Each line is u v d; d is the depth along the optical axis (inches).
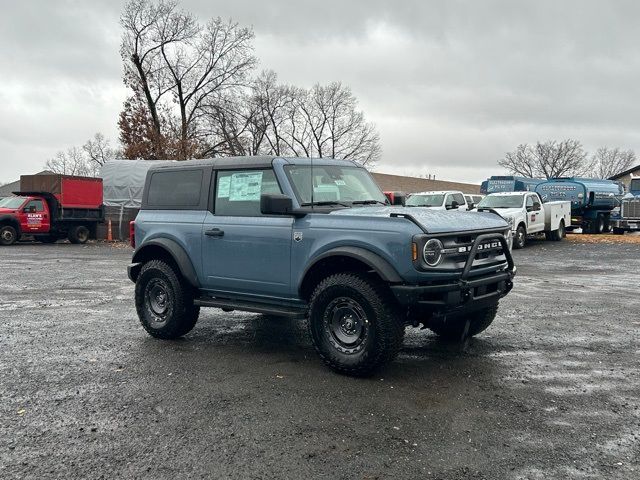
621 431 153.6
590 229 1099.3
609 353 235.1
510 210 789.2
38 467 133.3
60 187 981.8
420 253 185.0
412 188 2755.9
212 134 1658.5
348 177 249.8
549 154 3149.6
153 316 263.1
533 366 215.3
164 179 269.3
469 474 129.4
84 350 241.1
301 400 177.5
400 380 197.5
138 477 128.4
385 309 191.9
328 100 2313.0
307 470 131.5
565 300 367.6
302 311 219.1
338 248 201.0
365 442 146.4
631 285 441.4
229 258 235.6
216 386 191.8
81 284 457.4
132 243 276.4
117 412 167.9
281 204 207.2
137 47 1537.9
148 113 1534.2
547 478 127.4
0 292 412.5
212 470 131.6
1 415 166.1
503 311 328.5
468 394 183.2
